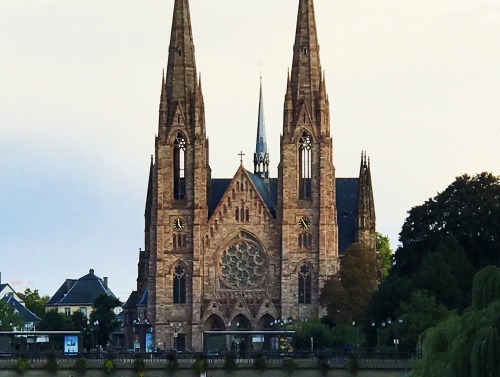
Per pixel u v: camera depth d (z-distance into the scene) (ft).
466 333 390.63
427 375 435.53
